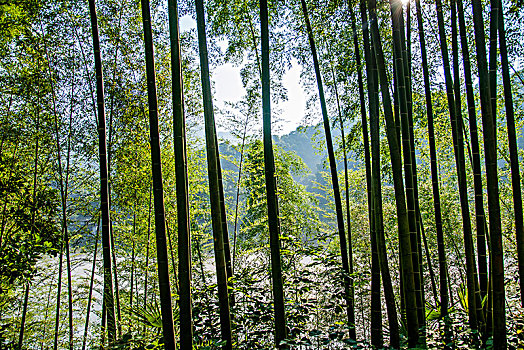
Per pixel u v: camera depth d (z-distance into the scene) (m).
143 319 4.05
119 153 6.08
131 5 6.04
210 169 3.20
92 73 5.96
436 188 4.86
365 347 3.06
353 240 7.88
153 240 7.20
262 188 6.61
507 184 6.89
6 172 4.12
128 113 5.94
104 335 4.21
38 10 5.07
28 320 6.79
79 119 6.02
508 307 4.23
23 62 5.77
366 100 5.82
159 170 3.19
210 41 5.25
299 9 5.21
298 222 7.94
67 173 6.11
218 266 3.15
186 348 2.94
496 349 2.81
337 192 4.84
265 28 3.46
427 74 4.85
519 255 3.49
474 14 2.95
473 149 3.84
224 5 5.01
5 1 4.06
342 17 4.64
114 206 6.52
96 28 4.54
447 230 7.83
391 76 5.34
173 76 3.09
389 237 7.68
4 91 5.51
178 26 3.15
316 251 3.94
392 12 3.50
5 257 3.77
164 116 6.26
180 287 2.98
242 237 8.05
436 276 7.67
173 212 6.52
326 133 4.94
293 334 3.32
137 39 6.06
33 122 5.90
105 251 4.46
